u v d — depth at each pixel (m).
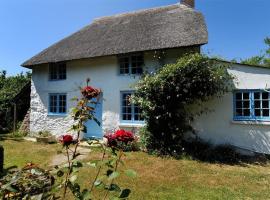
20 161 9.33
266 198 6.00
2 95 18.84
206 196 6.05
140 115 11.38
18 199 2.50
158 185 6.77
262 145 9.90
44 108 15.33
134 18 15.91
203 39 10.62
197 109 10.78
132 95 11.35
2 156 5.71
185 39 11.07
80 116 3.05
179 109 10.76
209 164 8.95
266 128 9.88
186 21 12.97
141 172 7.88
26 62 15.62
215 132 10.55
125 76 12.63
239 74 10.23
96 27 16.83
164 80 10.09
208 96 10.45
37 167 2.70
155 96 10.45
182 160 9.39
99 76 13.41
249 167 8.77
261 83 9.95
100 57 13.06
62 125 14.49
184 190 6.44
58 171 2.67
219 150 10.09
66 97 14.49
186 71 9.90
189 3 15.44
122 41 13.09
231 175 7.77
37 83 15.74
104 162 2.73
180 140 10.53
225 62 10.27
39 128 15.42
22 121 18.03
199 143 10.55
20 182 2.55
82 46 14.50
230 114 10.37
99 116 13.31
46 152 10.88
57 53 14.92
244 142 10.15
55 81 14.97
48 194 2.51
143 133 10.95
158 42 11.62
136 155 10.04
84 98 3.16
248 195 6.17
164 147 10.38
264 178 7.54
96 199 5.57
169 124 10.48
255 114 10.09
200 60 9.88
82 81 13.92
